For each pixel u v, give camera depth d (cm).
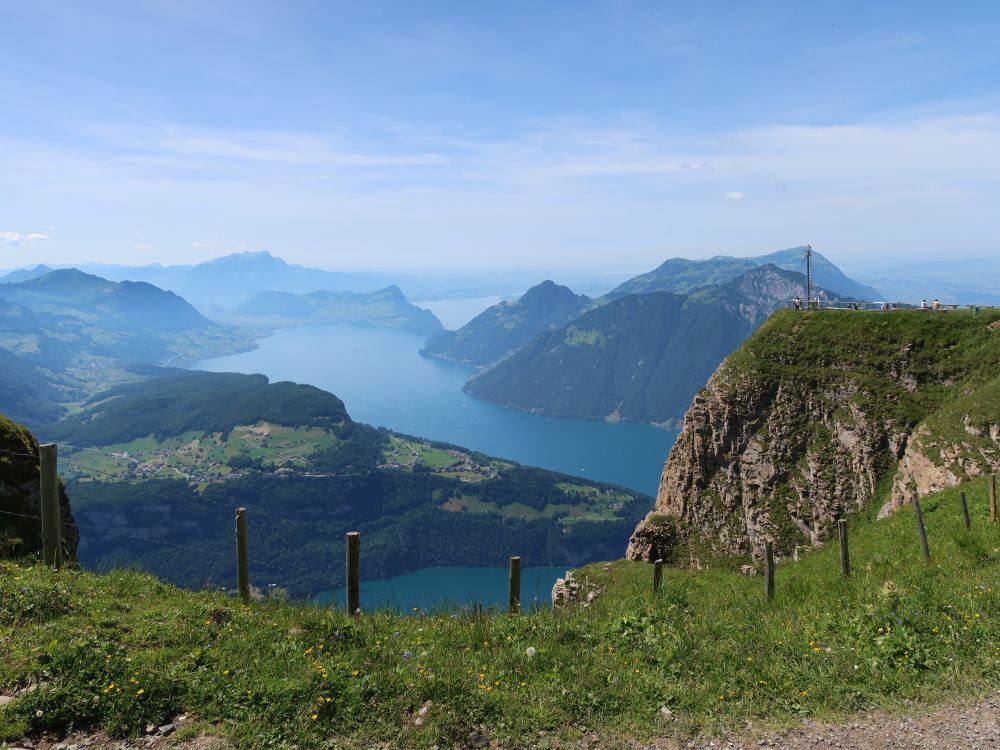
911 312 6481
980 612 1551
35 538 1930
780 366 6762
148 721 1074
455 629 1647
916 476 4712
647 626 1628
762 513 6288
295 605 1747
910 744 1136
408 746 1084
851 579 2122
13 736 1001
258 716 1102
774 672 1357
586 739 1150
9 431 2058
